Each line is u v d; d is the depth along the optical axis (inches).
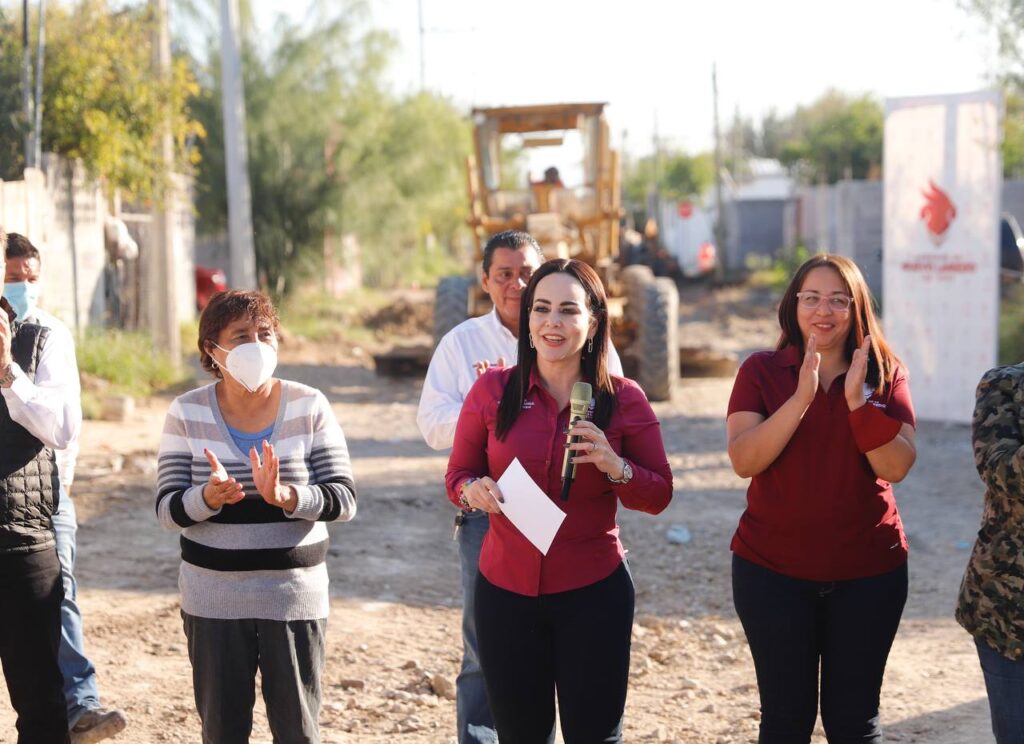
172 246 617.0
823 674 157.8
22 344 154.9
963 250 520.1
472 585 175.6
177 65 621.6
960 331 526.3
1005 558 135.2
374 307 1148.5
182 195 645.9
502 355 186.9
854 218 1146.0
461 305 596.7
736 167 2421.3
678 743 204.1
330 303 1079.6
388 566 313.3
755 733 206.5
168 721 208.1
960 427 522.3
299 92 1062.4
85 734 183.6
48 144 577.6
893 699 223.8
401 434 510.0
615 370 165.8
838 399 152.9
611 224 608.7
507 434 149.3
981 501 391.9
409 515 367.9
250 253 722.8
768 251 2020.2
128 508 356.5
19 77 561.0
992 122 510.3
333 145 1091.9
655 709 221.6
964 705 217.8
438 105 1207.6
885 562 153.9
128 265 717.9
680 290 1582.2
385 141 1122.0
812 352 147.9
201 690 152.0
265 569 148.8
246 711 152.3
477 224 595.2
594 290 148.5
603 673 145.6
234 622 148.8
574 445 141.3
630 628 148.9
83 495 366.6
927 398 537.0
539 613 146.5
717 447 478.0
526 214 597.9
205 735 153.5
